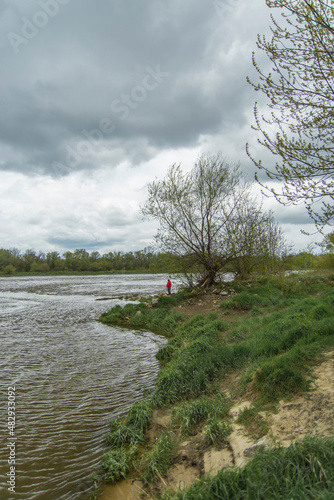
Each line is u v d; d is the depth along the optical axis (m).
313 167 4.64
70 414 7.00
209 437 5.14
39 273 107.25
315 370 6.14
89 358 11.23
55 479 4.87
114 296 33.44
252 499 3.22
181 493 3.69
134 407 6.79
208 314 15.77
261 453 3.87
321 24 4.55
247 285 21.27
